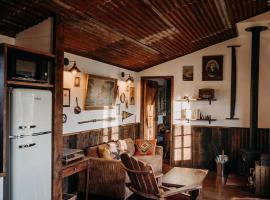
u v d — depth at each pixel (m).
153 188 3.44
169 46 6.02
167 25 4.77
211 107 6.86
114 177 4.54
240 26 5.71
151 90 8.37
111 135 6.18
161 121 9.80
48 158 3.42
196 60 6.97
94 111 5.55
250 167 5.73
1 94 2.88
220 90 6.78
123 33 4.67
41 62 3.32
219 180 5.93
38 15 3.52
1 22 3.44
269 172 4.98
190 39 5.90
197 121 6.99
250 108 5.98
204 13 4.69
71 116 4.88
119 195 4.50
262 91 6.39
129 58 6.19
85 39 4.55
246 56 6.57
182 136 7.11
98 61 5.70
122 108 6.73
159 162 5.71
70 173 3.89
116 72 6.45
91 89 5.37
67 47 4.64
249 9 4.95
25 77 3.11
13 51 3.00
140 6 3.88
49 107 3.44
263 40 6.37
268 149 6.35
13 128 2.91
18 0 3.08
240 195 5.00
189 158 7.05
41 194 3.30
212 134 6.84
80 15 3.75
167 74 7.24
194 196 3.91
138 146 6.21
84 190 4.85
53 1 3.27
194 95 6.99
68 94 4.79
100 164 4.65
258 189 5.04
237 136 6.62
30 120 3.12
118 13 3.92
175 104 7.16
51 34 3.61
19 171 2.96
